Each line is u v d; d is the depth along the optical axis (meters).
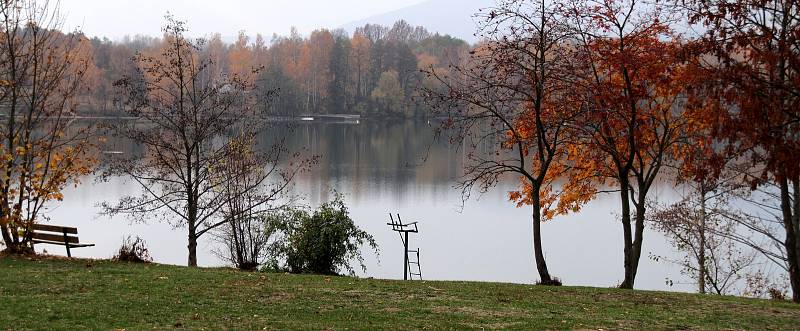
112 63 69.31
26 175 16.70
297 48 117.62
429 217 34.81
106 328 9.94
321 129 91.94
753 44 12.20
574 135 18.61
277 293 13.16
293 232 19.62
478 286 15.42
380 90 106.62
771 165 11.25
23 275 13.62
